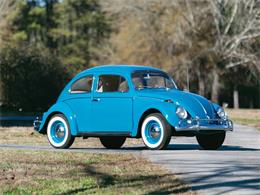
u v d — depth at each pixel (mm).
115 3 75625
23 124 34406
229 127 18859
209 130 18328
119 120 18781
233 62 69125
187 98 18375
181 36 67688
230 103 87375
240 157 16719
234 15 66312
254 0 65750
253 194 11461
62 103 19672
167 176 13320
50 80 54000
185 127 17922
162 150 18156
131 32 72688
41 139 23797
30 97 53375
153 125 18281
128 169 14273
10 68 52906
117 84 19000
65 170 14070
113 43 80625
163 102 18141
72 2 98875
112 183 12477
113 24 84188
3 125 33188
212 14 67500
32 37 99438
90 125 19172
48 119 19797
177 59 68312
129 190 11742
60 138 19562
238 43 66875
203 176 13344
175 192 11594
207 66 68812
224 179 12992
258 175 13500
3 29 86625
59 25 99812
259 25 65812
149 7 70812
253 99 88500
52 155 16719
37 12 99750
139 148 20531
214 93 70375
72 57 95812
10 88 53031
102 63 85438
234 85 76500
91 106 19172
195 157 16516
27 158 16062
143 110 18359
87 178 13023
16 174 13523
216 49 67688
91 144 21750
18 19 99375
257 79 70750
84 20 97562
